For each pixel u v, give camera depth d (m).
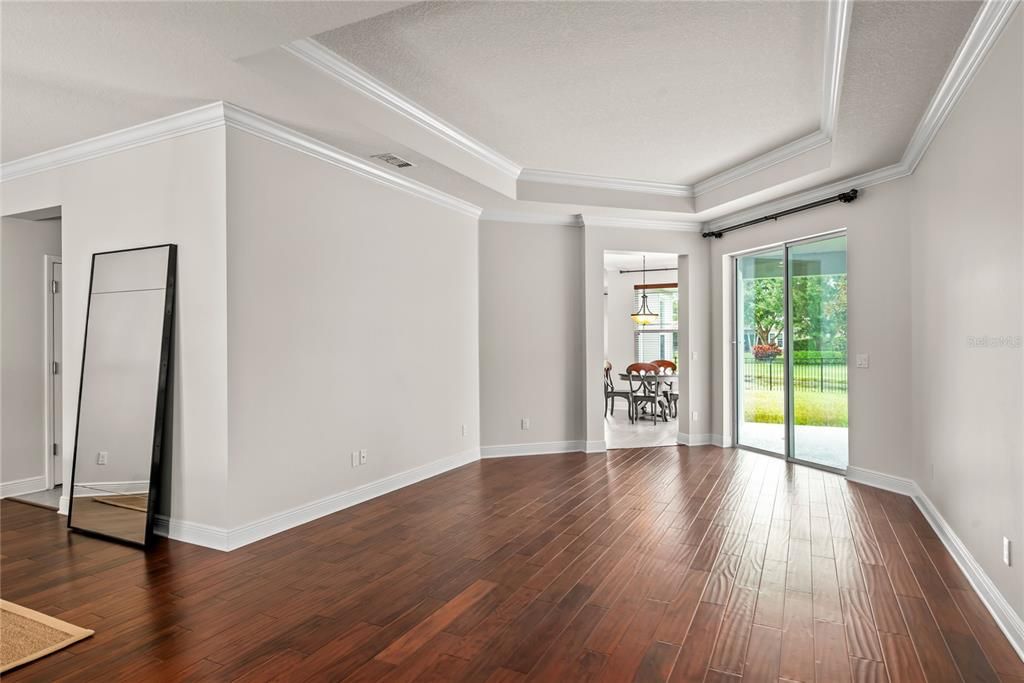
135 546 3.61
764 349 6.52
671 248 6.99
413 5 2.91
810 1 2.87
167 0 2.39
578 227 6.79
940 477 3.85
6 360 4.77
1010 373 2.51
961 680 2.16
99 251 4.06
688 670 2.25
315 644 2.45
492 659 2.33
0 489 4.73
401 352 5.11
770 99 4.10
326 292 4.29
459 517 4.24
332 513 4.33
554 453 6.68
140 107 3.51
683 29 3.14
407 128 4.22
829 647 2.41
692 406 7.12
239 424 3.61
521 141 4.97
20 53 2.84
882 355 4.90
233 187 3.56
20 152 4.28
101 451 3.90
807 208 5.56
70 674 2.22
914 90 3.35
